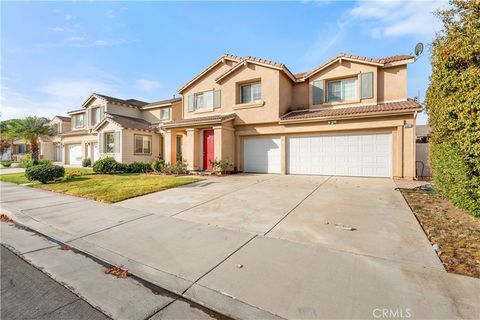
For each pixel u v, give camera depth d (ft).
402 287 8.97
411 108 34.83
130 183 36.81
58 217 20.54
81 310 8.56
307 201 23.16
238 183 35.19
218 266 11.26
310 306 8.17
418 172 41.45
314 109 47.06
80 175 49.16
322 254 12.02
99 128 70.38
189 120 51.47
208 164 51.26
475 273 9.71
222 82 51.72
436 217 17.21
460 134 15.24
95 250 13.93
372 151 39.45
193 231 16.07
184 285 9.91
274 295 8.89
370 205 21.21
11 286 10.24
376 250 12.25
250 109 47.88
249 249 12.94
